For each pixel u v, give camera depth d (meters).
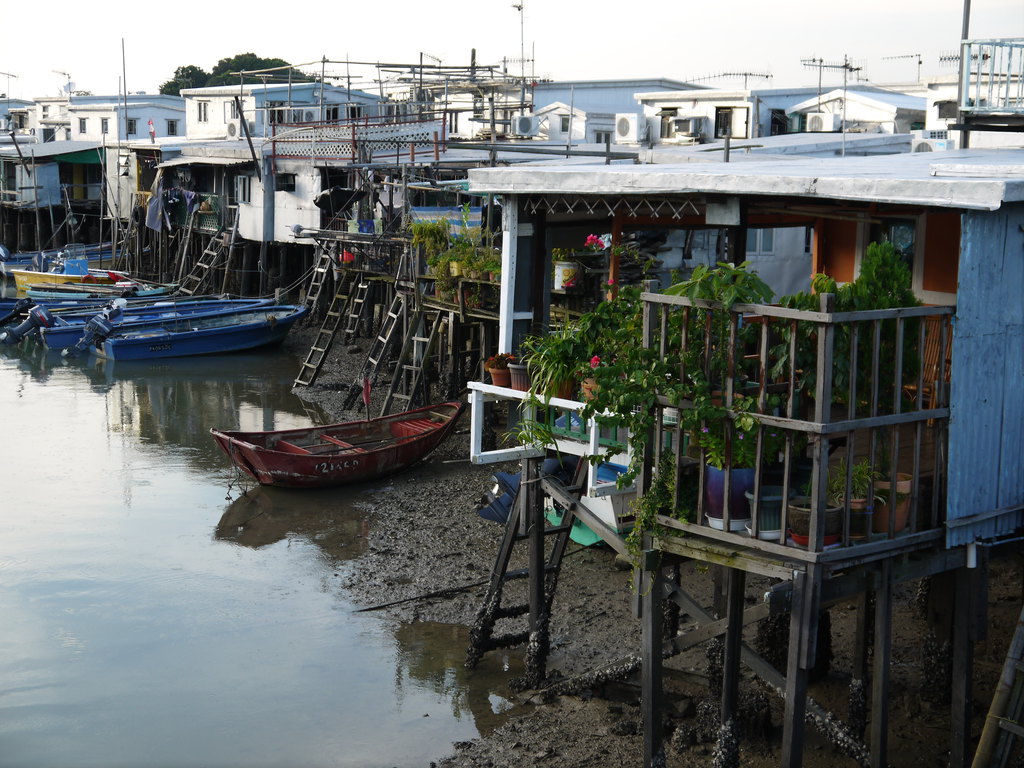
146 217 42.22
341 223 30.64
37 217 47.50
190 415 23.23
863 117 29.94
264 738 10.21
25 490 17.84
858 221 10.57
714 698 9.71
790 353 7.07
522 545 14.56
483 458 9.99
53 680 11.41
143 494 17.67
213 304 33.56
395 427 19.19
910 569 7.74
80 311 33.44
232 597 13.43
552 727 9.99
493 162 19.48
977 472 7.81
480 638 11.23
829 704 10.00
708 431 7.54
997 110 11.87
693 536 7.89
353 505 16.80
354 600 13.24
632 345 8.17
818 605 7.15
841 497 7.32
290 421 22.56
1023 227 7.71
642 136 32.59
